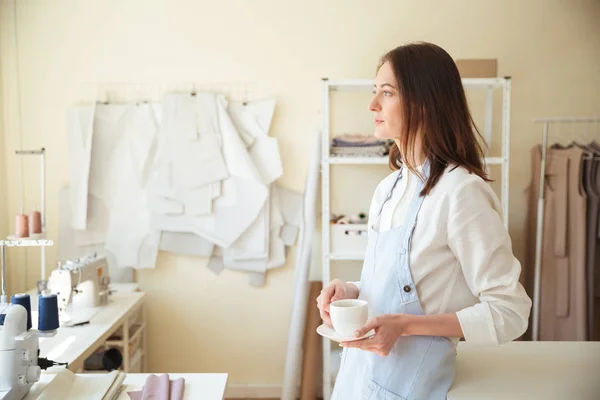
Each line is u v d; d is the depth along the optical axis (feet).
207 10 11.34
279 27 11.35
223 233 11.14
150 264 11.28
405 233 4.58
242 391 11.69
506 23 11.30
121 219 11.25
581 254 10.31
